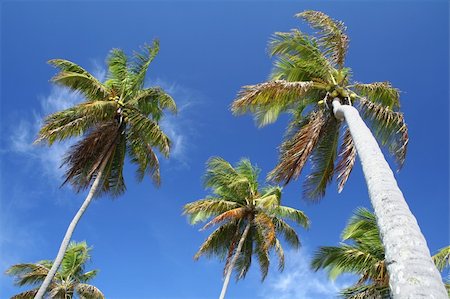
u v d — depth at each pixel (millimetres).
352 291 14320
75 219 17047
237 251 22172
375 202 7133
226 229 23500
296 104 13875
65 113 17469
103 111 18453
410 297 5371
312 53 13453
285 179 12508
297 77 13875
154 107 20266
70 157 18188
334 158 13789
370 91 13469
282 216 23859
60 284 27172
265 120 14172
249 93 12273
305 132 12898
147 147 19516
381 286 14047
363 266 14852
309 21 13695
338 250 15266
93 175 18797
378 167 7793
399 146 12406
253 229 23922
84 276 29000
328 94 12891
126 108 19391
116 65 20312
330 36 13477
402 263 5816
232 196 24359
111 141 18891
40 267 26484
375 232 15031
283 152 13367
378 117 12555
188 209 22469
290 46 13789
